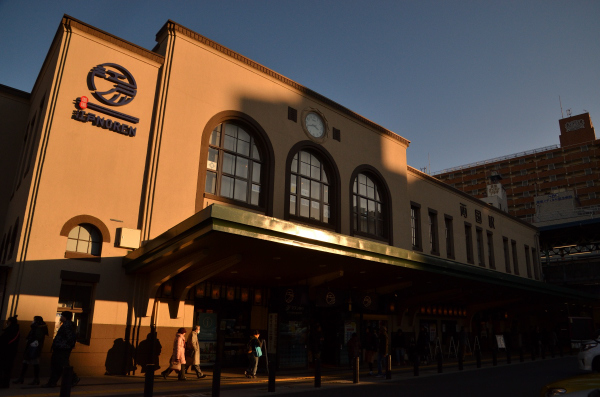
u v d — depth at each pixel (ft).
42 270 43.16
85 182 47.47
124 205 49.67
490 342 111.75
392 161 87.92
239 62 63.98
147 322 48.24
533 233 152.05
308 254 46.26
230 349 56.54
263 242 40.40
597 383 23.27
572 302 117.70
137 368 46.44
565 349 123.95
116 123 50.57
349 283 66.39
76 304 45.44
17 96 61.36
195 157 55.83
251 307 59.93
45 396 31.73
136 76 53.42
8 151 59.16
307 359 60.64
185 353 48.93
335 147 75.56
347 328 68.44
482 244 117.70
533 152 318.45
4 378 34.68
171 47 57.00
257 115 64.44
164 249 42.04
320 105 75.05
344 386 42.14
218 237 38.11
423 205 98.58
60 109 47.19
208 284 55.57
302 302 55.83
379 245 51.78
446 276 64.69
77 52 49.42
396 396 35.83
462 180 344.49
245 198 61.26
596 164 294.25
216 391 30.55
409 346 77.00
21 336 40.88
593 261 165.17
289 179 66.28
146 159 52.39
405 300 79.10
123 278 48.01
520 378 49.75
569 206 206.18
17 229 46.65
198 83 58.34
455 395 36.88
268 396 35.19
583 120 314.55
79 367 43.34
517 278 81.61
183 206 53.42
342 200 74.23
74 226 45.98
